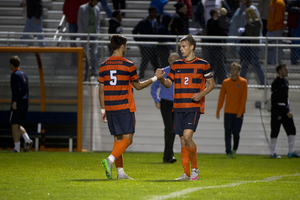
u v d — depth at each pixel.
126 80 19.05
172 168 26.92
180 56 41.91
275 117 36.75
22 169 24.59
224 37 41.84
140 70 42.72
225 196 14.96
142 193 15.32
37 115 40.78
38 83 42.72
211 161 32.78
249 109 41.66
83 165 27.78
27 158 31.97
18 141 37.25
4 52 38.28
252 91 41.81
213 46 42.38
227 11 50.09
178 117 19.48
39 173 22.69
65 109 42.59
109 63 19.16
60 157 33.53
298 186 17.92
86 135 41.41
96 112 42.34
